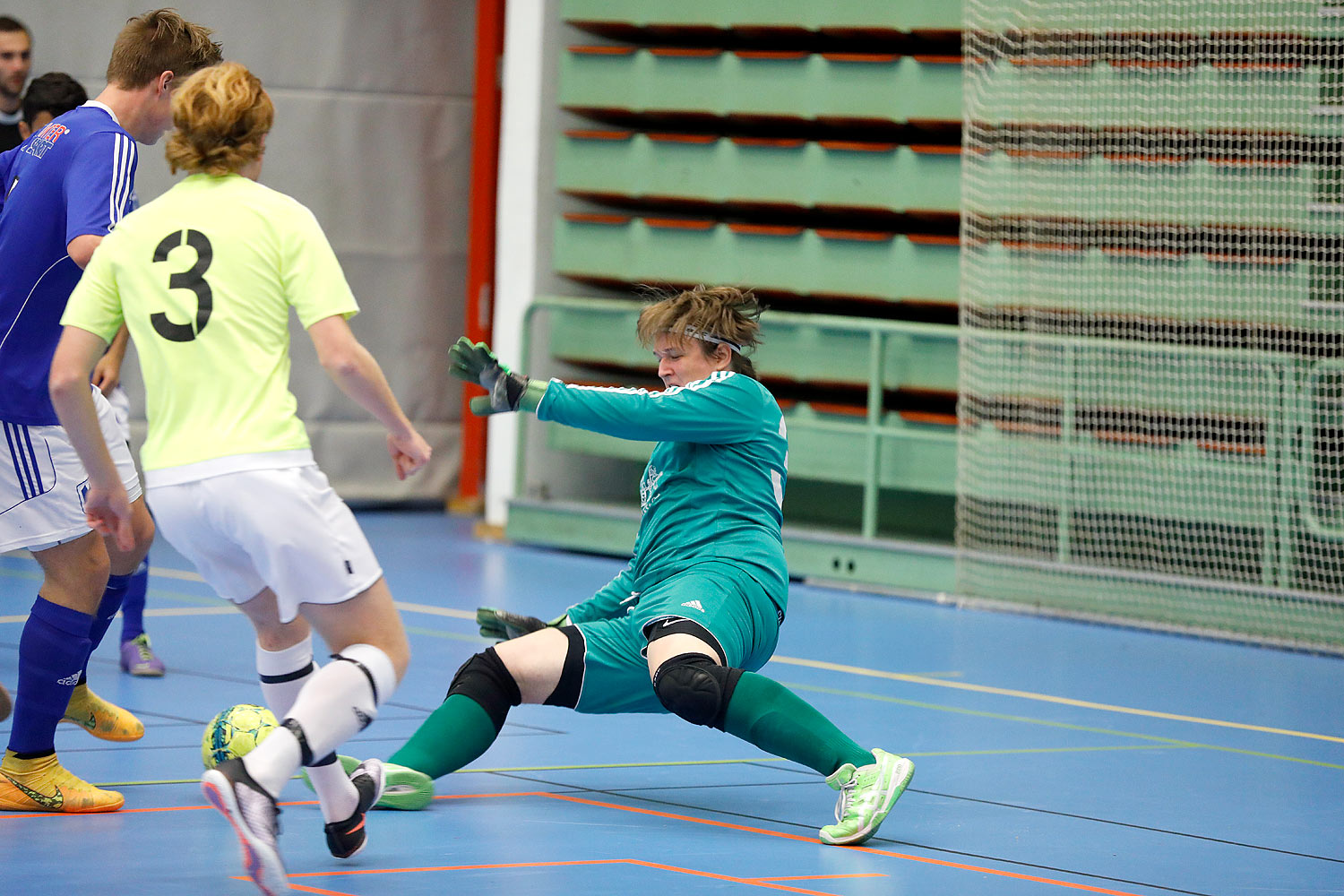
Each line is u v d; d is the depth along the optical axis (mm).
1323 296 17828
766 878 7391
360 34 24172
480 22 24672
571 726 11008
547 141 22625
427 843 7820
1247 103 18156
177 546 6875
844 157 20547
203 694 11500
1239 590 16906
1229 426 18078
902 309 21469
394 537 22172
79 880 7016
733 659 8312
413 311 24969
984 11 19453
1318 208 17734
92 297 6824
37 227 8203
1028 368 18828
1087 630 17000
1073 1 19078
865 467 19859
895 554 19047
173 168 6914
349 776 8156
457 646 14023
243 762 6297
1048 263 19281
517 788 9125
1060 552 18359
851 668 13977
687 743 10594
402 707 11258
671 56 21438
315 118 24000
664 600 8328
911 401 21312
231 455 6535
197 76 6898
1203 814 9164
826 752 8172
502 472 23094
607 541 20734
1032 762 10438
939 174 20016
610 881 7242
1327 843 8586
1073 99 19141
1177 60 18531
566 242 22297
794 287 20844
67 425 6863
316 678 6578
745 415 8539
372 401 6730
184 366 6637
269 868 6238
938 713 12039
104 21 22562
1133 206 18859
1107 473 18406
